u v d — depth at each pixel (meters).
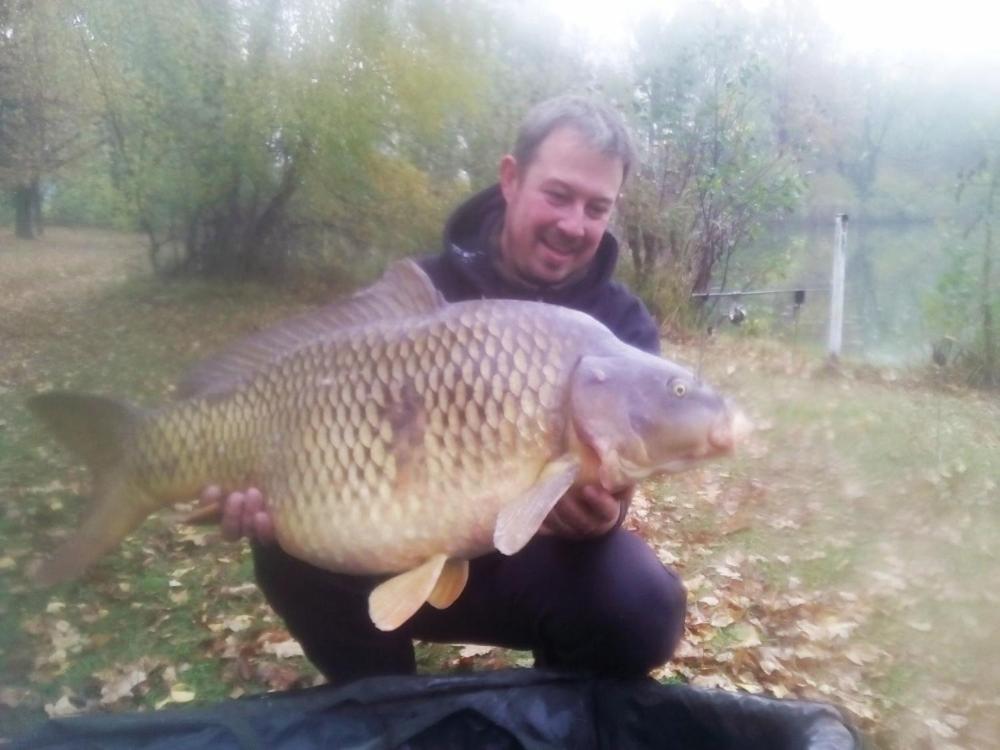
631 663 2.32
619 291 2.51
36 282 13.10
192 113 12.22
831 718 1.88
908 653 3.44
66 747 1.90
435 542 1.80
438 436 1.79
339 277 12.85
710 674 3.15
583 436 1.77
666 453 1.79
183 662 3.11
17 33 11.98
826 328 12.38
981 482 5.55
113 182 13.12
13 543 4.09
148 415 1.94
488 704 2.08
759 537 4.62
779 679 3.16
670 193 12.27
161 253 13.34
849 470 5.77
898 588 4.03
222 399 1.91
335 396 1.83
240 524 1.90
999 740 2.88
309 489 1.84
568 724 2.11
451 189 12.79
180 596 3.57
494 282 2.44
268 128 12.22
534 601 2.32
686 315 11.85
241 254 12.68
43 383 7.42
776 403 7.67
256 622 3.37
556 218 2.28
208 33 12.16
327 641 2.43
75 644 3.20
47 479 4.92
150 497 1.95
